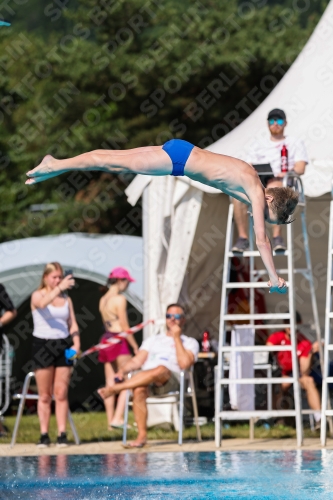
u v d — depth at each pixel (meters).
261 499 14.23
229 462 19.31
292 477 16.66
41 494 15.28
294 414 23.33
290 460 19.39
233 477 16.88
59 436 25.02
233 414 23.69
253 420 26.39
